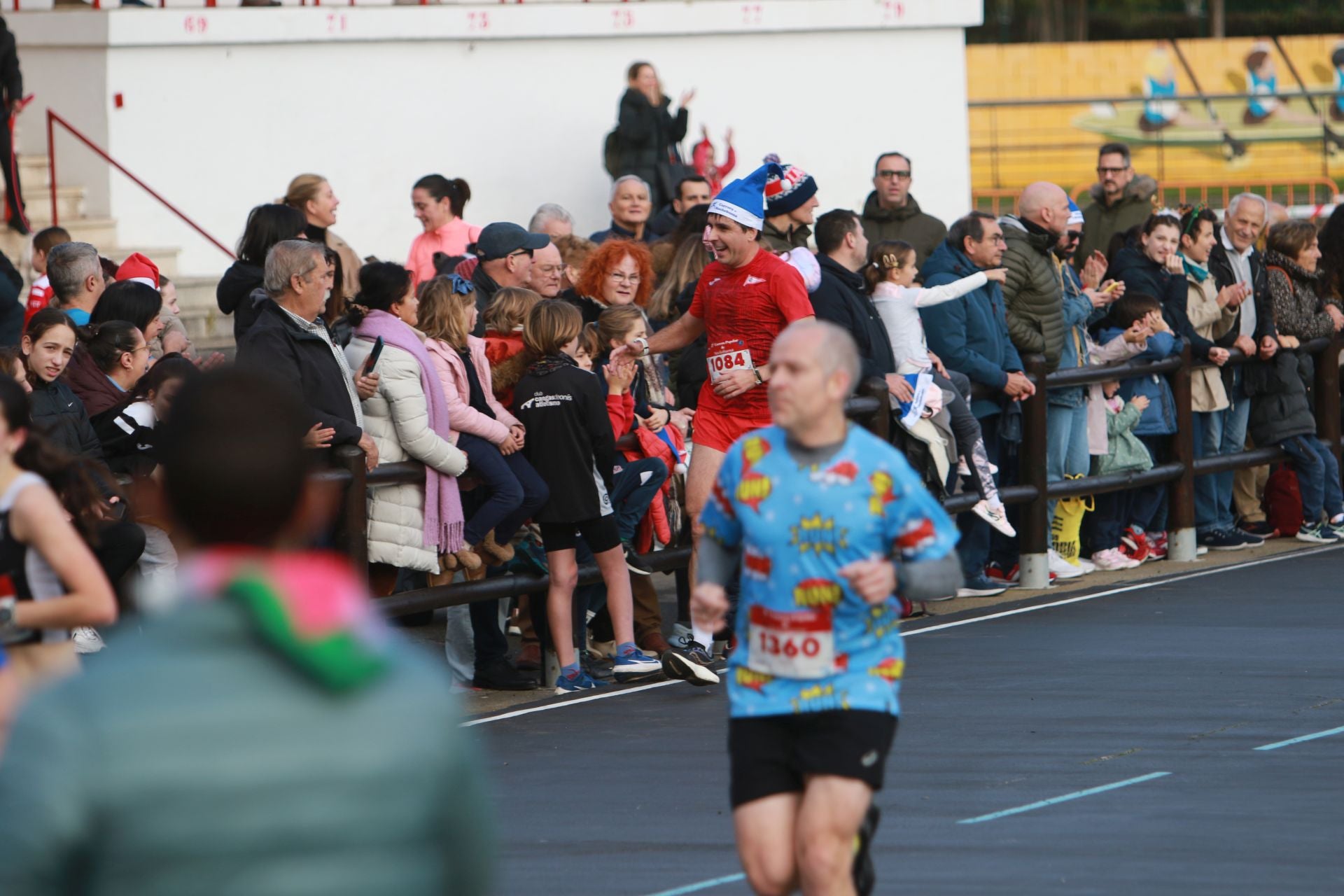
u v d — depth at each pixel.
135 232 50.09
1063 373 34.25
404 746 7.20
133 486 22.22
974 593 33.41
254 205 50.88
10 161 44.38
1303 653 27.45
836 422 13.78
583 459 25.77
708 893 16.64
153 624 7.35
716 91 53.38
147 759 6.92
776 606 13.62
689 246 31.62
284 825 7.02
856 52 53.88
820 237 30.56
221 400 7.95
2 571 15.18
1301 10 120.62
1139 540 37.22
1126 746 21.98
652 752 22.45
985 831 18.48
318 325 24.17
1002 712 23.97
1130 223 43.34
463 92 51.94
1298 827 18.42
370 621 7.61
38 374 22.58
